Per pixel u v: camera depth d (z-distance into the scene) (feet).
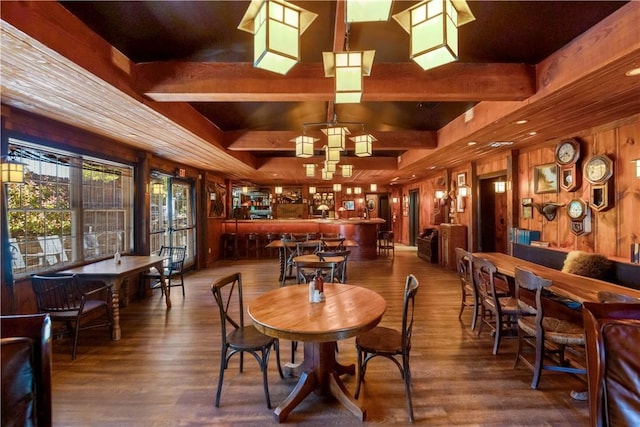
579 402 7.50
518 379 8.53
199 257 24.75
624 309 4.33
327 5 6.88
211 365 9.40
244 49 8.34
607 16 6.72
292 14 4.40
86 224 13.93
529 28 7.28
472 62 9.02
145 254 16.99
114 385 8.34
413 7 4.38
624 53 6.36
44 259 11.87
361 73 5.80
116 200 15.88
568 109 10.08
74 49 6.65
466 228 23.38
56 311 10.15
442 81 9.07
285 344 10.85
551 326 8.34
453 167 24.81
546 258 14.37
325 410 7.27
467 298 15.84
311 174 21.85
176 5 6.52
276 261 27.99
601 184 12.17
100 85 7.90
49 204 12.14
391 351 7.29
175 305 15.33
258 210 40.47
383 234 31.68
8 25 5.25
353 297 8.33
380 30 7.71
